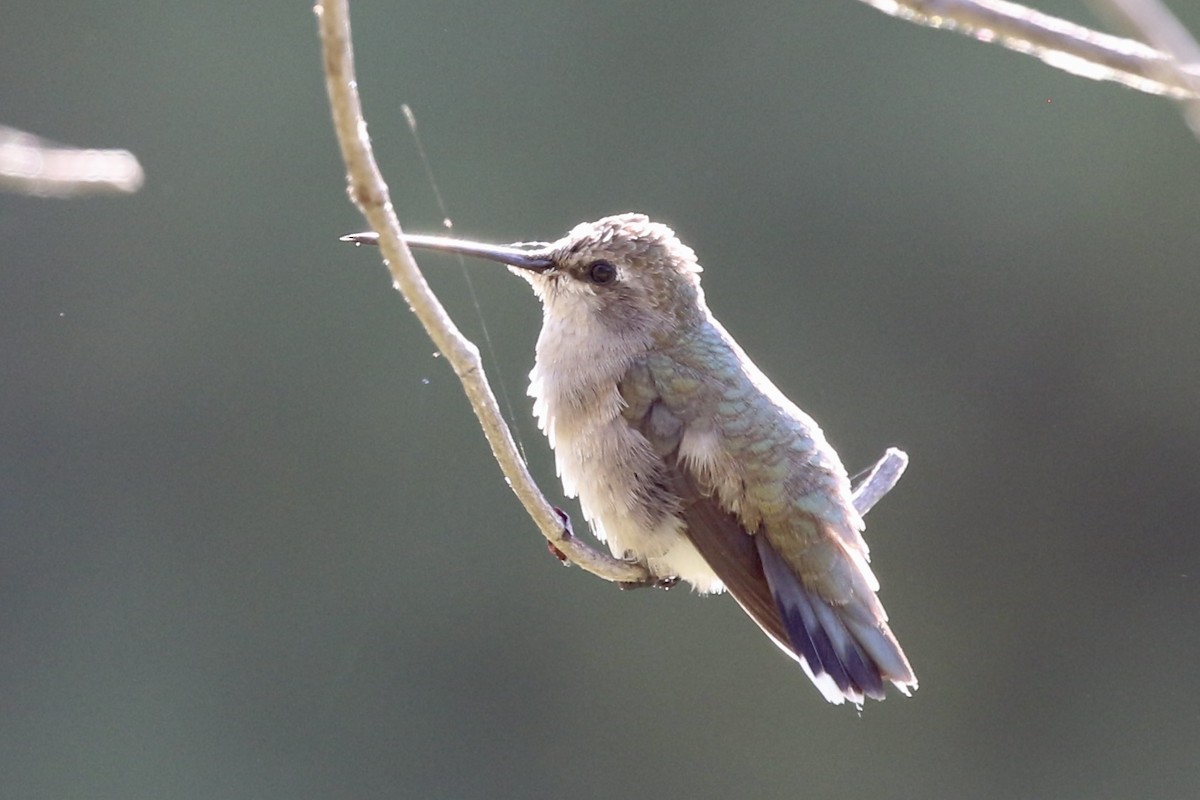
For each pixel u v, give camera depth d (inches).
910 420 639.8
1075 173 642.8
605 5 642.8
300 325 622.5
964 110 645.9
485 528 608.4
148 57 636.1
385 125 624.4
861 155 645.9
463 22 634.8
